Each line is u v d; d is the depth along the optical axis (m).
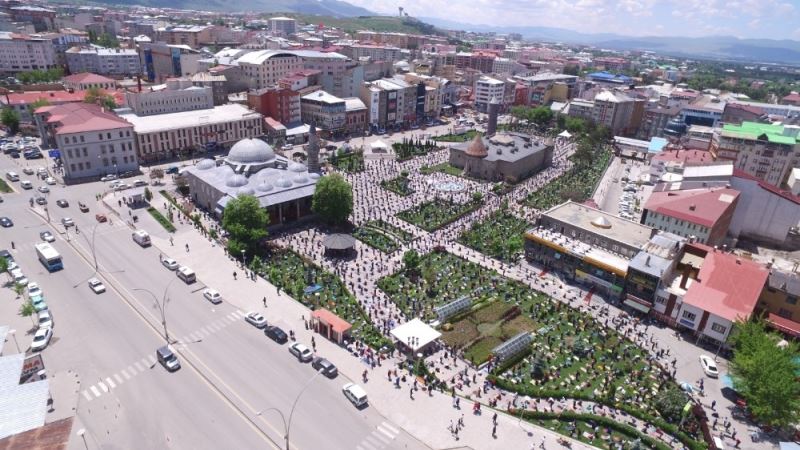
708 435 72.19
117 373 78.44
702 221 127.44
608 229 120.06
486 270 119.75
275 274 107.19
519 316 101.81
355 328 94.00
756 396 74.62
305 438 68.56
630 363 88.75
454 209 155.25
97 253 115.62
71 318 91.31
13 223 127.56
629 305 105.06
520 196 173.00
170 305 97.50
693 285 98.81
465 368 85.31
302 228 137.75
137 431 67.94
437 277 114.69
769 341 79.19
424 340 87.31
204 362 82.12
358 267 117.12
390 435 70.06
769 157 179.50
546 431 72.44
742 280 96.62
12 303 94.75
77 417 69.56
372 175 185.00
